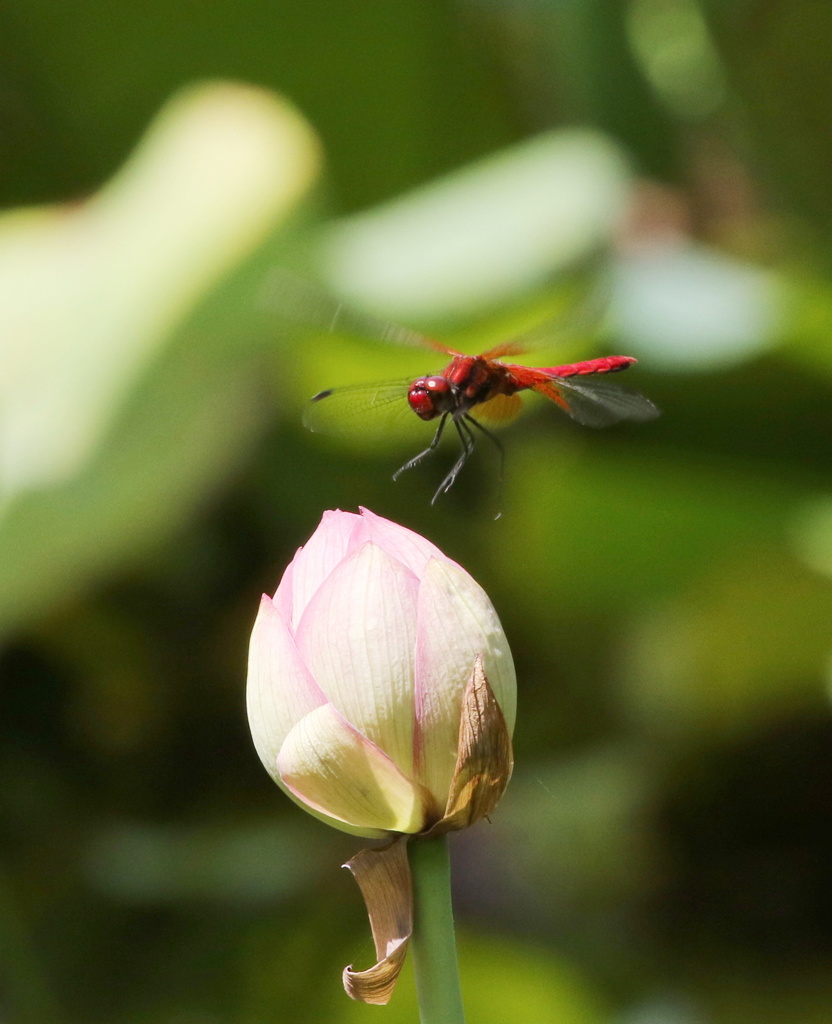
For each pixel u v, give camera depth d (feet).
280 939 9.27
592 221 9.80
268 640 4.91
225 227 8.95
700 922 9.79
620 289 10.02
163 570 10.55
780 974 9.04
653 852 10.35
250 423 9.56
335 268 9.33
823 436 9.86
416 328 9.34
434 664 4.88
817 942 9.41
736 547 9.56
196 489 9.32
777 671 10.02
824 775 10.25
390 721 4.88
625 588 10.07
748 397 9.72
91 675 10.71
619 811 10.41
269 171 9.22
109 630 10.51
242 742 10.95
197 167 9.39
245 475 10.52
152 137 10.37
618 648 10.59
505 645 4.91
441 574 4.89
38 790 10.29
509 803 10.39
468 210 10.11
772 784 10.37
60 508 8.60
